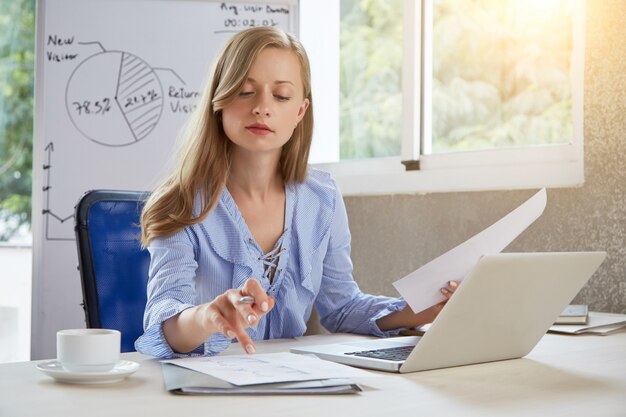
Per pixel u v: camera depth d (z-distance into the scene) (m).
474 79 2.28
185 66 2.77
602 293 1.82
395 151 2.58
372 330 1.51
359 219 2.46
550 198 1.93
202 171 1.48
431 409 0.82
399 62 2.56
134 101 2.75
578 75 1.91
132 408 0.80
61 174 2.71
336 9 2.83
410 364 1.02
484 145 2.25
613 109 1.80
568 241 1.89
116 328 1.68
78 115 2.72
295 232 1.58
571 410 0.82
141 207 1.76
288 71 1.47
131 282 1.71
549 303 1.14
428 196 2.24
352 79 2.76
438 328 1.00
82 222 1.68
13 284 4.32
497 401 0.86
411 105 2.40
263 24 2.79
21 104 4.21
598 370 1.07
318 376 0.93
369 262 2.42
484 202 2.08
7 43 4.17
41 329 2.68
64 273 2.69
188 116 2.76
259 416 0.77
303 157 1.61
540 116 2.11
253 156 1.53
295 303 1.55
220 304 1.05
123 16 2.74
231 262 1.48
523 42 2.15
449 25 2.34
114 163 2.74
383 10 2.63
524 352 1.18
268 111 1.44
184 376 0.94
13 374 0.99
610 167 1.81
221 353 1.20
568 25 2.05
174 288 1.34
